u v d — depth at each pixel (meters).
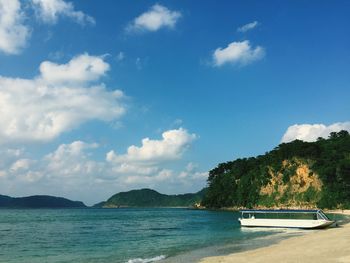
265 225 68.00
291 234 53.78
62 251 42.44
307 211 63.38
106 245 48.06
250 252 35.06
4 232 71.94
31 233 69.31
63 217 149.50
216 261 29.94
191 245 45.41
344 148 167.62
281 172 181.12
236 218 121.31
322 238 43.62
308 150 173.88
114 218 138.75
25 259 36.34
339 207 147.12
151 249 42.44
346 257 28.67
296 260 28.39
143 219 127.62
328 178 158.12
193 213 182.88
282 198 171.50
